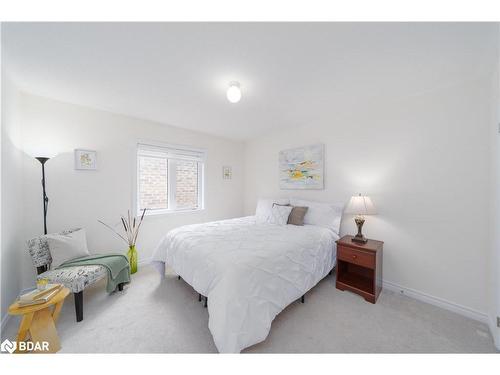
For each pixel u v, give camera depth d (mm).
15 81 1832
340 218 2539
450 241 1849
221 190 3854
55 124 2223
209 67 1612
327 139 2818
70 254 1940
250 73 1697
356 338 1471
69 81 1837
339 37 1274
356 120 2520
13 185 1836
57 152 2240
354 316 1725
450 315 1751
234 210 4059
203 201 3615
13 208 1834
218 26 1189
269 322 1389
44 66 1603
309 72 1678
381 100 2221
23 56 1473
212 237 2033
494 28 1182
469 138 1764
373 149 2361
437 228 1921
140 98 2193
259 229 2393
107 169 2582
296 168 3176
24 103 2043
